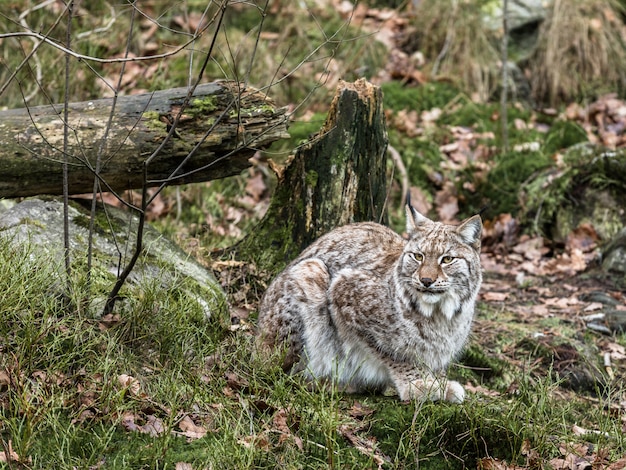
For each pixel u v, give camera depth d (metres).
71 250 7.71
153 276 7.92
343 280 7.54
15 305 6.98
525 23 16.03
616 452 7.18
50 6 14.05
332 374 7.62
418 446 6.68
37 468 5.92
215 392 6.96
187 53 14.45
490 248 12.73
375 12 16.66
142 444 6.29
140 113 7.95
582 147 13.55
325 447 6.48
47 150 7.72
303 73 14.98
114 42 14.34
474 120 14.70
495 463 6.77
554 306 10.77
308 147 8.99
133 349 7.23
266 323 7.70
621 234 11.94
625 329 10.10
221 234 11.33
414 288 7.19
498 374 8.84
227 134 8.02
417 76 15.47
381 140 9.16
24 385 6.40
